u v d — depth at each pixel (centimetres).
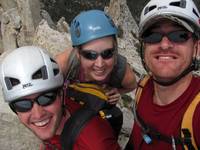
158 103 84
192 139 76
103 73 107
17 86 87
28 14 352
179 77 79
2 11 373
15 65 88
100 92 94
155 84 84
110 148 83
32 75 87
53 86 89
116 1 460
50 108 89
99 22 104
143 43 84
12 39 354
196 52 81
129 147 95
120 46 426
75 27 108
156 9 79
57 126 90
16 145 177
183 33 77
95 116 86
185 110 77
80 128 83
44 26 330
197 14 80
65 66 111
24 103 88
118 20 455
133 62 404
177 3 78
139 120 87
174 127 79
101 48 104
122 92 122
